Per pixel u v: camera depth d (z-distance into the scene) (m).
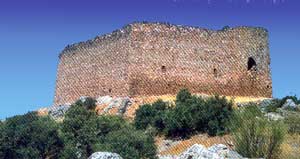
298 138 44.88
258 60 77.44
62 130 53.78
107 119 54.97
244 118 39.44
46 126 52.00
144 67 71.00
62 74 82.50
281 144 38.53
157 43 72.12
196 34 74.19
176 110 59.84
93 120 54.12
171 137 58.34
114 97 71.56
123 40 72.19
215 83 73.81
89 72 76.81
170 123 58.81
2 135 50.31
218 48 75.06
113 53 73.31
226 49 75.50
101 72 74.75
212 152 30.39
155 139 58.53
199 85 72.88
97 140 51.34
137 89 70.31
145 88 70.62
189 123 57.78
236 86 75.19
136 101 68.88
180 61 72.69
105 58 74.50
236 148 37.84
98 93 74.56
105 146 46.69
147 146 46.81
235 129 39.12
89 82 76.50
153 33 72.19
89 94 76.19
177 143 55.50
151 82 70.94
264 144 37.31
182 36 73.38
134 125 61.47
